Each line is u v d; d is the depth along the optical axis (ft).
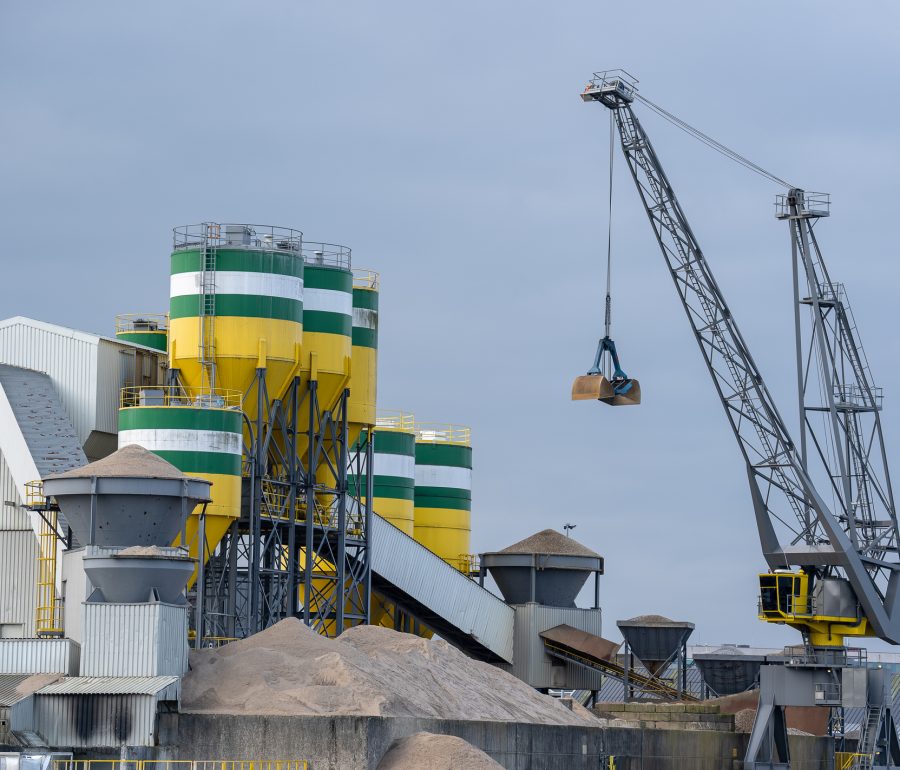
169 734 631.15
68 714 631.15
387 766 632.79
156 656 649.20
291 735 629.10
